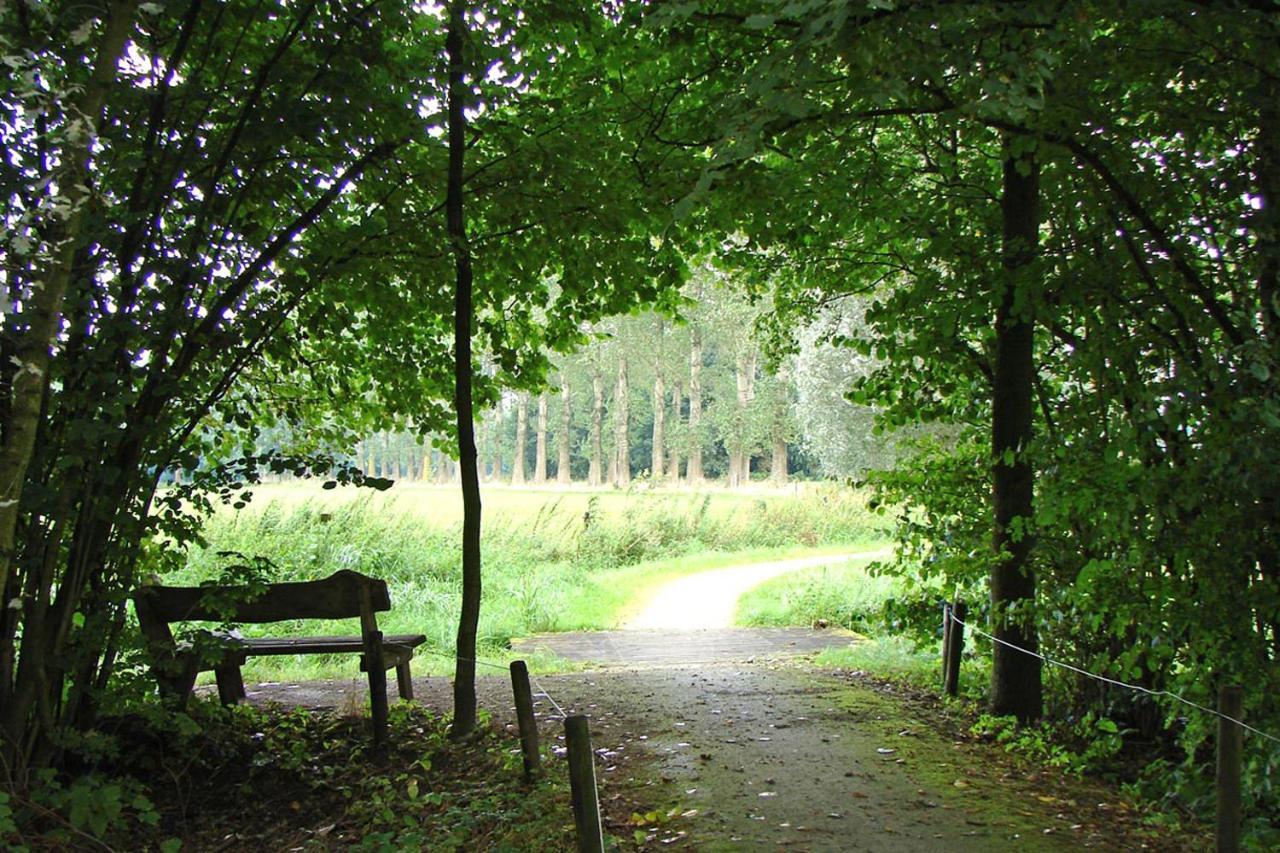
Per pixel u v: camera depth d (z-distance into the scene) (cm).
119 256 529
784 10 369
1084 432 594
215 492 611
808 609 1605
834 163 769
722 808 532
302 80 603
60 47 485
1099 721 648
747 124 411
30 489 465
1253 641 519
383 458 9194
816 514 2883
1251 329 511
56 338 462
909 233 826
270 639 754
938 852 466
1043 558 724
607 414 7412
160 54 602
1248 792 517
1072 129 546
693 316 4225
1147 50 505
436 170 736
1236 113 514
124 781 518
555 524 2320
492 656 1182
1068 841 486
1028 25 439
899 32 416
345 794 580
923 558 912
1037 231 730
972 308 659
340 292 750
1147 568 561
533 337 920
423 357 853
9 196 419
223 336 598
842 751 662
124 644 563
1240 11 452
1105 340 568
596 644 1327
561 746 670
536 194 737
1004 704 748
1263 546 504
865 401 977
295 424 775
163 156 552
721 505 2969
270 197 620
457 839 483
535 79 770
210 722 658
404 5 630
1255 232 504
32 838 434
